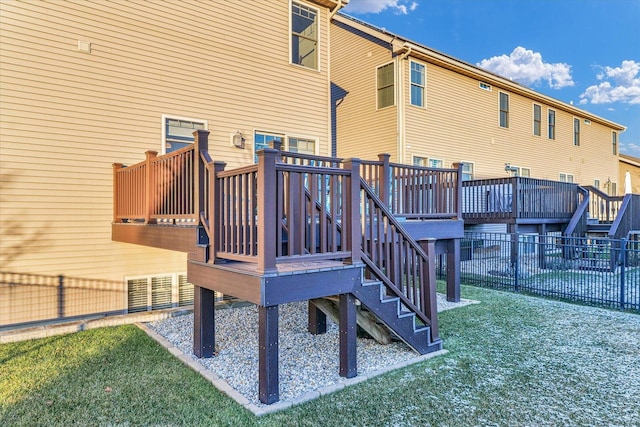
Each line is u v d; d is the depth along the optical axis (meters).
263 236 3.16
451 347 4.62
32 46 5.71
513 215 9.37
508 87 14.09
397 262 4.36
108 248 6.35
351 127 12.66
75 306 6.08
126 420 3.02
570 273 9.00
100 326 5.55
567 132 17.27
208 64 7.28
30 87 5.70
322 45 8.81
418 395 3.40
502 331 5.25
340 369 3.83
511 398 3.35
